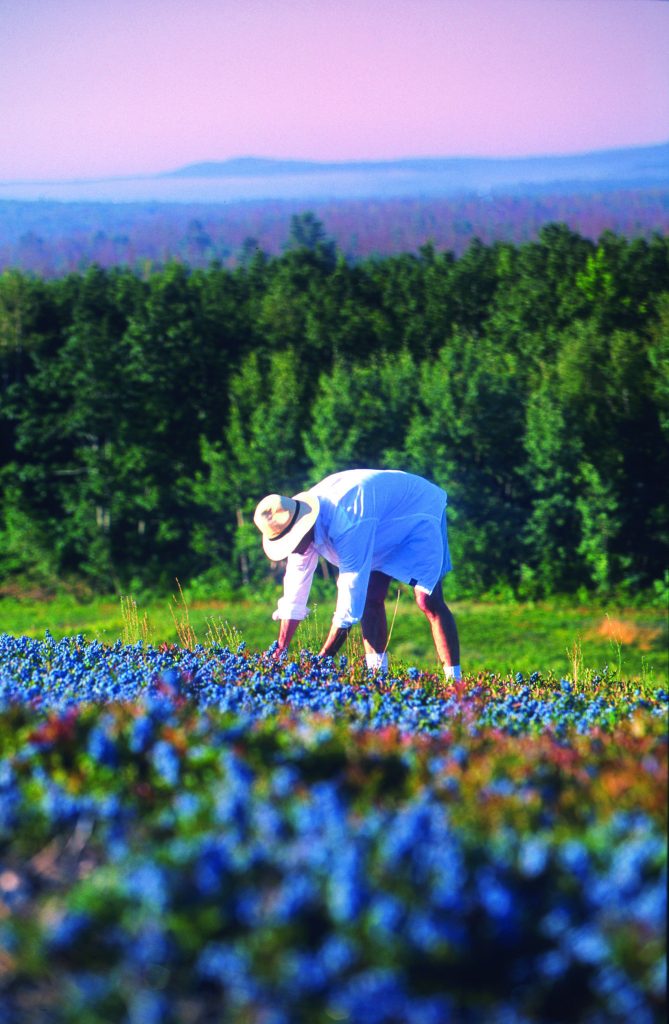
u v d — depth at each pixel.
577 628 33.94
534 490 50.09
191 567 53.84
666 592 43.59
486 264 68.50
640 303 61.44
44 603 51.22
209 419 60.66
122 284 67.69
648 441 48.97
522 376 52.38
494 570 46.38
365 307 66.94
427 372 52.41
